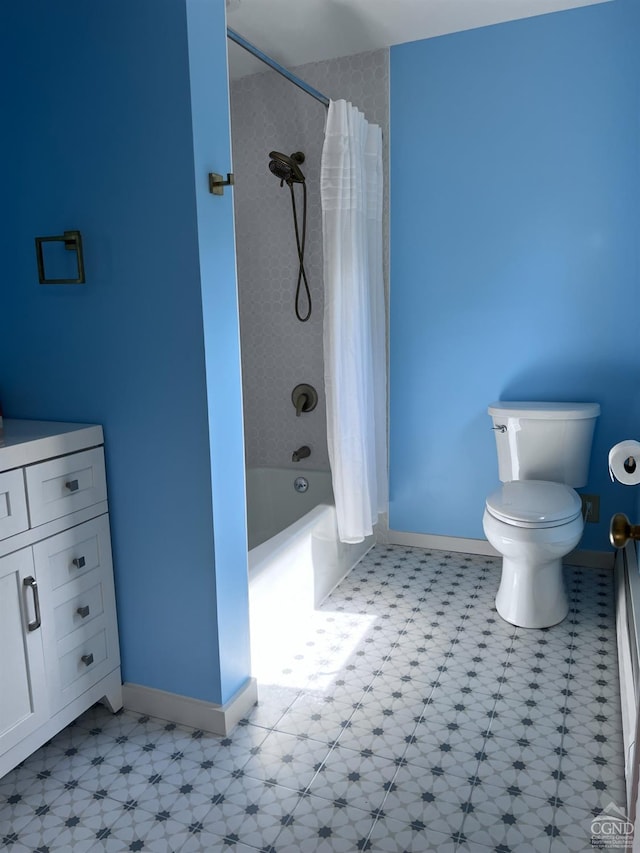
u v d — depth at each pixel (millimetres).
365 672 2148
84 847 1467
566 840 1455
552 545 2266
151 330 1737
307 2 2463
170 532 1818
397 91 2902
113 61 1648
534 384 2889
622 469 1271
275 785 1646
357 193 2586
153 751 1786
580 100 2641
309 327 3256
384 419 2996
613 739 1787
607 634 2352
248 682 1976
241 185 3264
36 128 1778
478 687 2049
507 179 2795
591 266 2727
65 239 1760
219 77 1689
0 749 1552
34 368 1927
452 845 1448
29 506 1603
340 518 2686
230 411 1814
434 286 2990
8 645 1564
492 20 2664
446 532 3191
